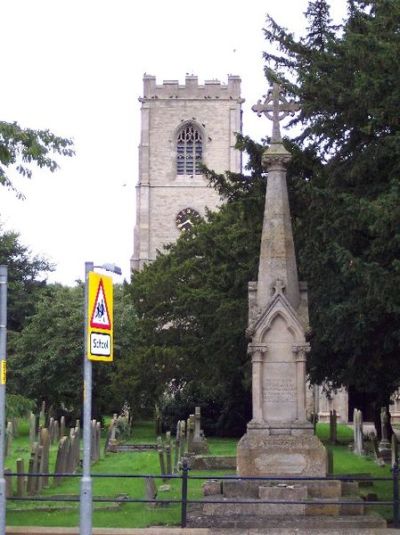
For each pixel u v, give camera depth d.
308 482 18.55
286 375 19.70
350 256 19.38
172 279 58.50
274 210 20.55
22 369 53.50
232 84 100.44
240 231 33.75
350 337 21.91
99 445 35.44
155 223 99.06
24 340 53.84
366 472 28.75
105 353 12.56
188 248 60.84
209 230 48.41
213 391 49.94
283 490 17.95
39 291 68.88
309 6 28.66
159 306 58.53
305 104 22.92
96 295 12.24
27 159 18.80
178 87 100.38
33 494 22.36
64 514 19.00
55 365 52.91
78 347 52.88
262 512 17.62
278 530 16.17
